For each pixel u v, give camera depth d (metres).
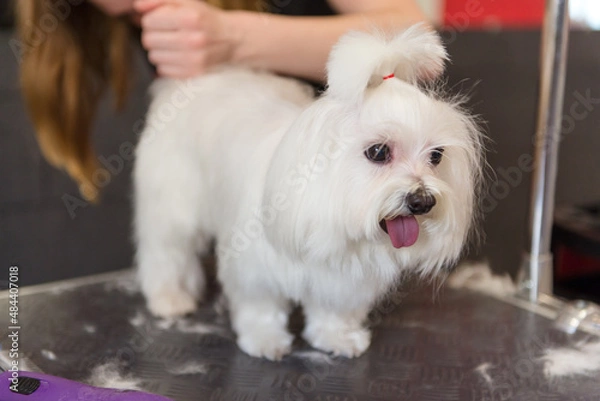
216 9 1.32
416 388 0.96
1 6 2.59
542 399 0.93
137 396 0.77
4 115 2.69
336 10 1.56
